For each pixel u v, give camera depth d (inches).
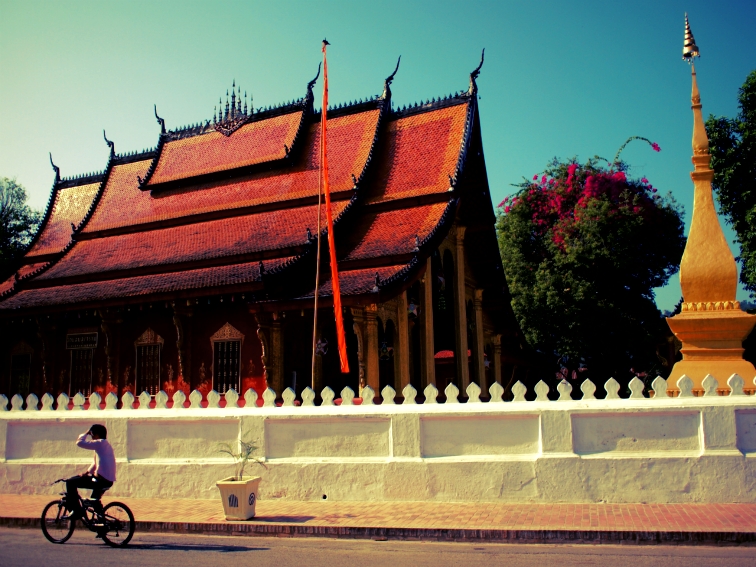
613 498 511.2
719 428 504.7
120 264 1223.5
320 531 466.9
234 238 1164.5
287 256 1043.9
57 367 1194.6
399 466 549.6
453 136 1175.6
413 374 1203.9
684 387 520.7
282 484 574.6
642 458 511.2
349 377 1109.1
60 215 1578.5
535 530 434.0
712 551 395.5
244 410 596.1
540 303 1551.4
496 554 401.7
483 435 542.9
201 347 1052.5
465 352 1193.4
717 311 647.8
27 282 1282.0
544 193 1720.0
